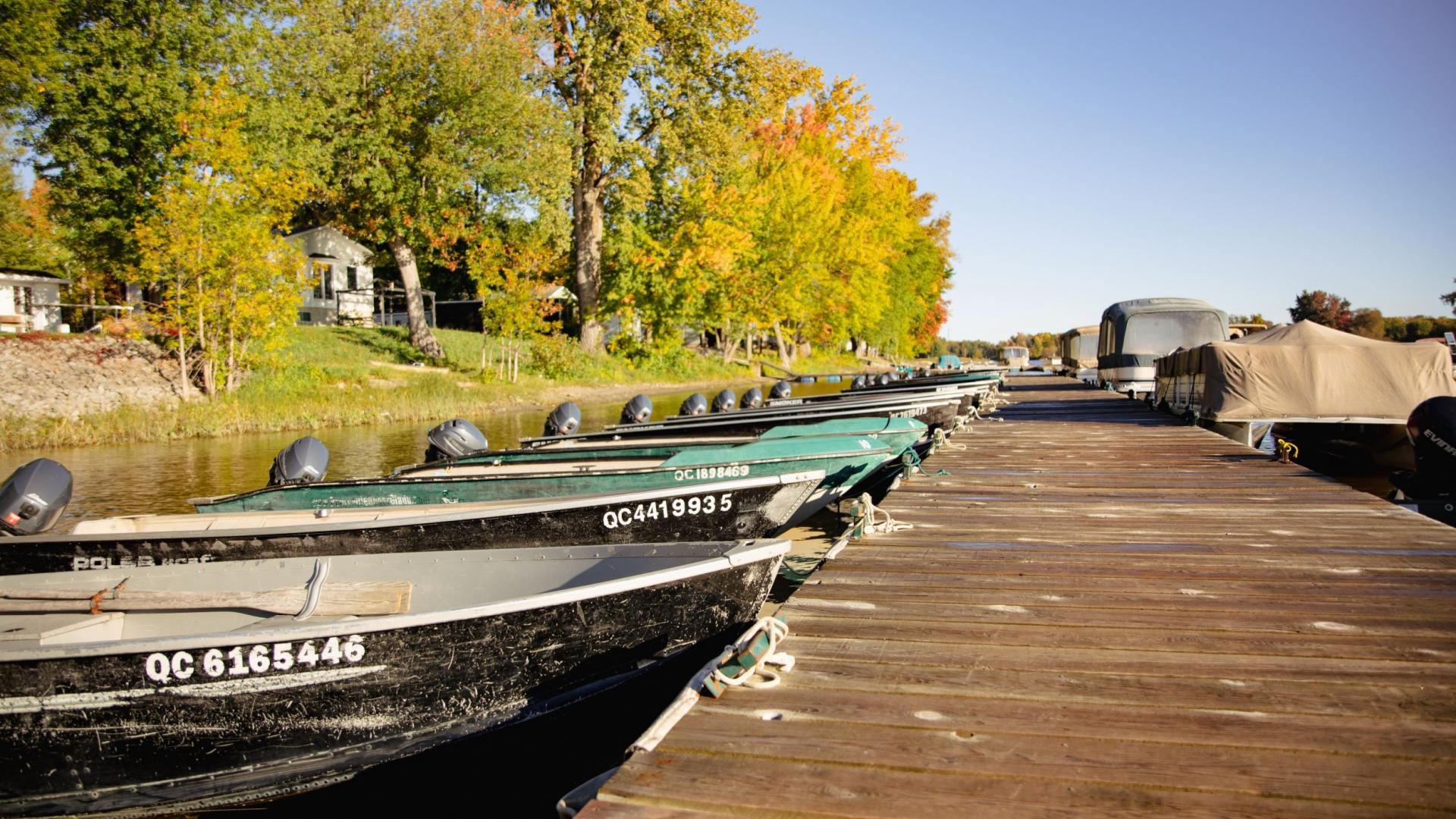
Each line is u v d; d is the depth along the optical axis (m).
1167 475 9.16
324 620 4.79
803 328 52.12
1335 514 7.01
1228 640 4.09
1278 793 2.70
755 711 3.40
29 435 18.19
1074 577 5.28
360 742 4.46
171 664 4.24
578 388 33.41
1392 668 3.69
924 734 3.17
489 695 4.58
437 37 30.47
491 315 32.25
